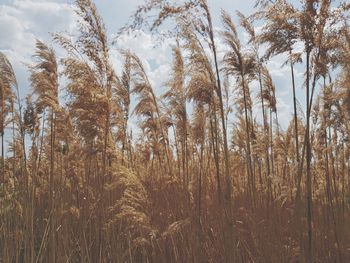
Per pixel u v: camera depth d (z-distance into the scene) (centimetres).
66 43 126
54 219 137
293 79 107
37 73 149
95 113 126
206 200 135
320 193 134
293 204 127
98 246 129
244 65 130
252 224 128
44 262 140
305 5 96
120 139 148
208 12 104
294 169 142
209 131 142
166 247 126
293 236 119
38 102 148
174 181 134
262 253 121
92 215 145
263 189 144
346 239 121
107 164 140
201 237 125
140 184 116
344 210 126
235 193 148
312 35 94
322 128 127
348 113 113
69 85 126
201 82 109
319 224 127
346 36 95
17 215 152
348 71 107
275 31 97
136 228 128
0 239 150
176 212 129
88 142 130
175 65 145
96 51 128
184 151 149
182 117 146
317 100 130
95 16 127
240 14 141
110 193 141
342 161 135
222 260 117
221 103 104
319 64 93
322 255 122
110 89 130
